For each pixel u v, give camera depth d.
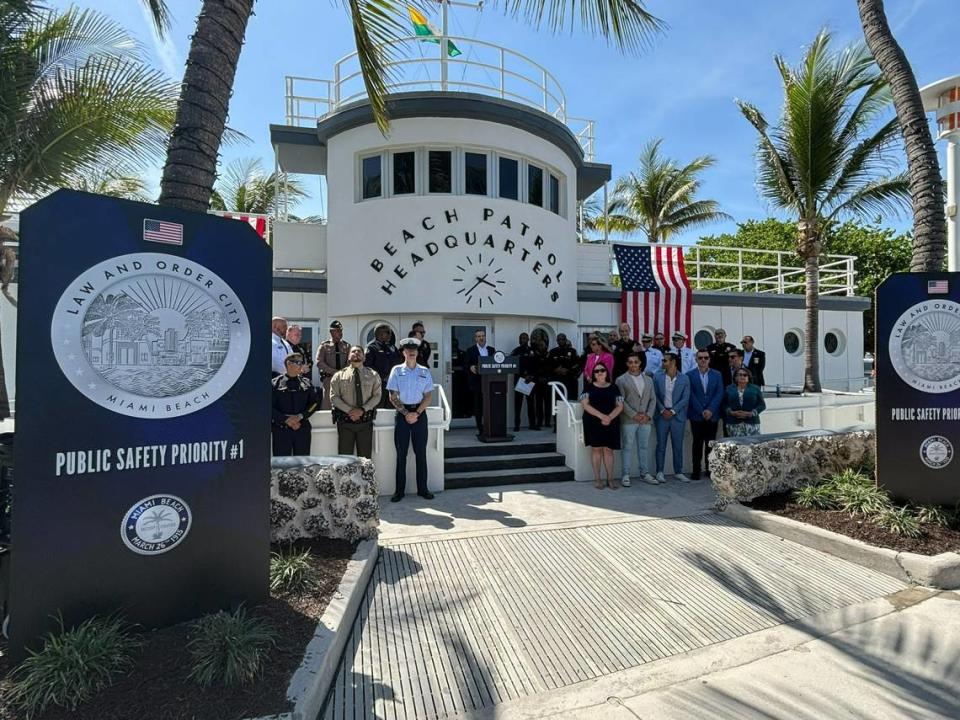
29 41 5.30
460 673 2.99
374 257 9.62
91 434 2.74
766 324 13.53
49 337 2.63
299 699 2.40
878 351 5.23
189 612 3.04
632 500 6.41
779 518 5.21
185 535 3.03
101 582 2.77
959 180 7.41
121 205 2.83
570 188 11.44
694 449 7.57
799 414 8.94
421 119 9.64
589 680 2.93
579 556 4.65
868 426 6.74
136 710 2.31
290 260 10.90
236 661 2.51
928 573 3.99
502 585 4.09
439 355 9.80
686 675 2.97
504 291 9.89
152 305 2.93
